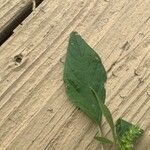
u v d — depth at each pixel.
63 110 0.22
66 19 0.24
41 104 0.22
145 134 0.22
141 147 0.22
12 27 0.24
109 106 0.23
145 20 0.25
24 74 0.23
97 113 0.22
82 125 0.22
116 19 0.24
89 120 0.22
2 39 0.24
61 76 0.23
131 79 0.23
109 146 0.22
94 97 0.22
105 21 0.24
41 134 0.22
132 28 0.24
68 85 0.22
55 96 0.23
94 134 0.22
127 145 0.20
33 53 0.23
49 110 0.22
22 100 0.22
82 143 0.22
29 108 0.22
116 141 0.21
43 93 0.23
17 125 0.22
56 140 0.22
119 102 0.23
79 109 0.22
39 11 0.24
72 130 0.22
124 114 0.22
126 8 0.25
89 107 0.22
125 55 0.24
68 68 0.22
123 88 0.23
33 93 0.23
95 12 0.24
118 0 0.25
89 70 0.22
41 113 0.22
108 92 0.23
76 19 0.24
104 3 0.25
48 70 0.23
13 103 0.22
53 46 0.24
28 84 0.23
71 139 0.22
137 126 0.21
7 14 0.24
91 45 0.24
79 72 0.22
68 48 0.23
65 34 0.24
